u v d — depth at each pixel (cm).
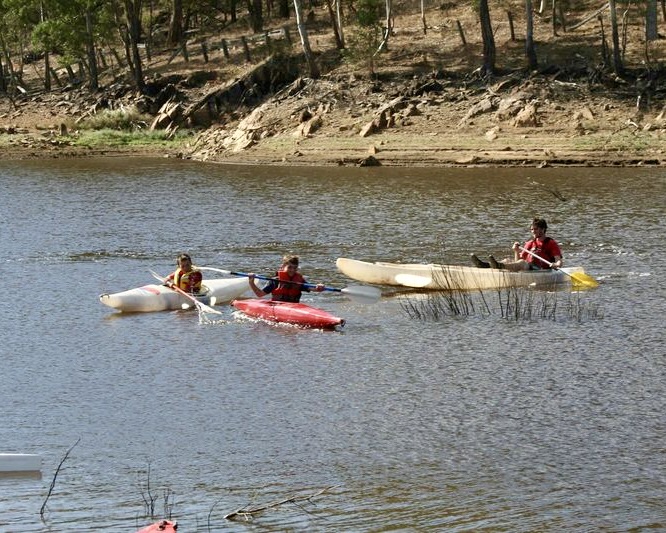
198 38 7244
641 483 1118
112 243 2708
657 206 3173
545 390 1441
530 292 2055
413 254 2508
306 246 2636
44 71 7562
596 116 4800
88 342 1730
